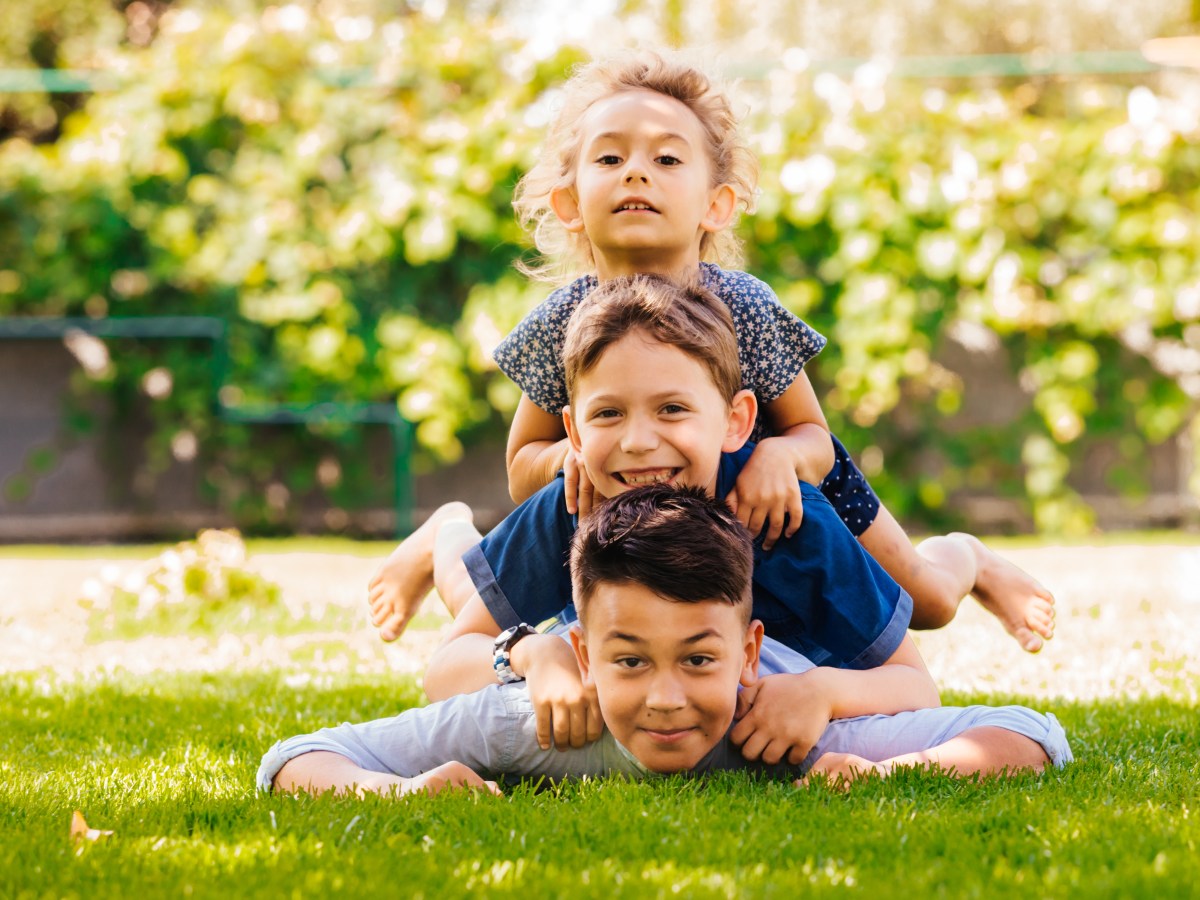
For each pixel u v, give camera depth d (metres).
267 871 1.77
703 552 2.18
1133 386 7.67
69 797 2.26
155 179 7.59
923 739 2.38
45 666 3.99
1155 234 7.39
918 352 7.52
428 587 3.37
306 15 7.72
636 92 3.05
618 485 2.46
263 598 5.16
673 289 2.54
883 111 7.43
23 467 7.82
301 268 7.58
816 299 7.47
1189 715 3.03
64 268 7.59
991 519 7.83
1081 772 2.35
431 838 1.94
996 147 7.40
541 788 2.38
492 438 7.91
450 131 7.47
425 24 7.87
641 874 1.75
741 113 3.33
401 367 7.61
